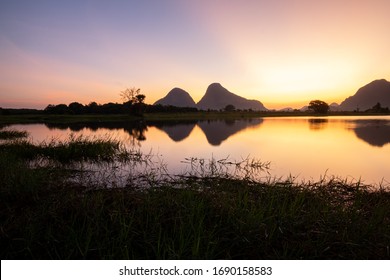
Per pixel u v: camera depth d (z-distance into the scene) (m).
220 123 57.06
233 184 8.93
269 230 5.43
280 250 4.97
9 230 5.34
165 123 57.00
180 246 4.57
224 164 12.89
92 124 52.44
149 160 14.00
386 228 5.53
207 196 7.08
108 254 4.54
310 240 5.11
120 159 14.18
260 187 8.49
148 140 23.73
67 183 9.07
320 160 13.93
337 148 18.30
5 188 7.69
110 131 34.75
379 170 11.70
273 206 6.72
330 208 6.64
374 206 6.94
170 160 13.98
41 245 4.93
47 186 8.52
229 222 5.73
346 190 8.51
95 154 14.88
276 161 13.62
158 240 4.74
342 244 5.03
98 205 6.43
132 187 8.74
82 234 5.18
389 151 16.89
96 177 10.18
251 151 17.06
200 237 4.92
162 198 7.02
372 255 4.79
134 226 5.52
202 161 13.63
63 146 15.32
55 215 5.95
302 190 8.06
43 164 12.74
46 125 48.78
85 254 4.59
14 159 12.35
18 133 26.75
